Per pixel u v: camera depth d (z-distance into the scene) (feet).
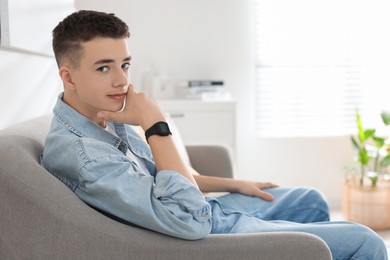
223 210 5.32
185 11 11.76
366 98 12.29
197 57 11.87
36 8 5.91
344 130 12.35
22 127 4.52
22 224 3.66
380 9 12.09
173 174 3.84
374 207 10.56
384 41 12.16
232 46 11.94
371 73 12.24
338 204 12.48
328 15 12.03
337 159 12.41
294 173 12.41
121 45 4.16
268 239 3.67
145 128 4.17
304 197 5.52
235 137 10.71
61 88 7.91
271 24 11.97
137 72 11.76
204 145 7.88
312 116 12.28
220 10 11.84
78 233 3.65
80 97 4.23
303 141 12.34
